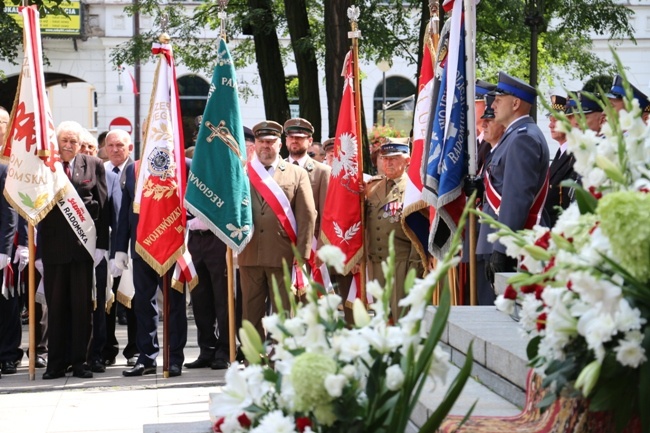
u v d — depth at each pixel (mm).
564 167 9422
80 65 35000
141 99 35156
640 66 33031
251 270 10336
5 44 21562
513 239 3900
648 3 32531
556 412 4223
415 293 3502
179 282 10766
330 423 3504
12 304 11242
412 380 3510
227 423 3660
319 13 22734
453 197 9047
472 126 9117
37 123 10586
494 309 7484
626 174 3867
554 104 11484
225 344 11359
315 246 10859
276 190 10258
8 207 10875
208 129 10430
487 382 5863
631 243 3416
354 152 10500
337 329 3625
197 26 23266
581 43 21969
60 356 10859
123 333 15062
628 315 3455
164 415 8695
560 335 3652
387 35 20203
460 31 9180
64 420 8562
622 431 3881
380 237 10352
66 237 10805
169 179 10773
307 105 18656
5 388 10281
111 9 34688
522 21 20016
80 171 10992
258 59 19406
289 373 3484
